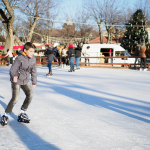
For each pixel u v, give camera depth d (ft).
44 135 9.32
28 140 8.75
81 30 141.08
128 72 42.16
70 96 18.39
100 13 117.60
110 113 13.05
